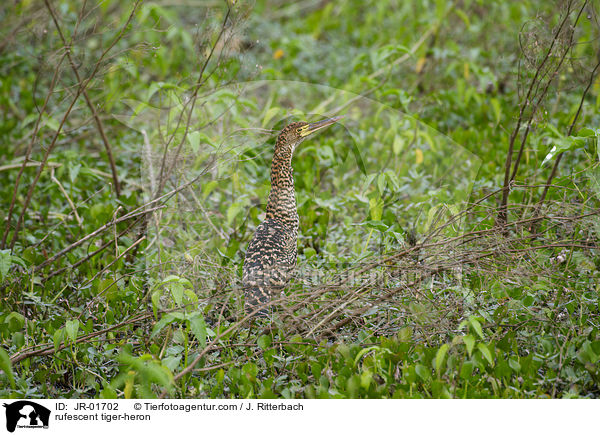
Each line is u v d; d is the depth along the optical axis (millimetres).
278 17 25188
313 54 21203
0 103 17297
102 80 12133
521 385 7879
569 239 9695
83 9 10664
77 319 8664
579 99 15305
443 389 7469
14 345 8742
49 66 11180
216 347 8594
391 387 7965
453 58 18547
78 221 12008
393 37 21219
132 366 7184
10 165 13953
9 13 15719
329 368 8180
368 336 8695
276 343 8820
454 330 8539
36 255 10977
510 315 9070
